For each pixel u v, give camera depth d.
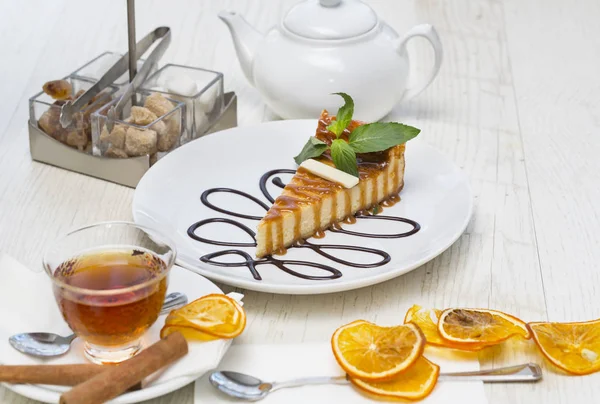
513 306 1.11
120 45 1.50
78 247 1.04
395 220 1.19
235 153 1.27
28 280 1.06
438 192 1.22
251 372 1.02
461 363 1.04
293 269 1.13
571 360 1.04
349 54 1.31
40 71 1.43
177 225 1.18
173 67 1.33
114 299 0.99
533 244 1.18
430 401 1.00
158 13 1.60
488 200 1.24
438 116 1.38
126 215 1.21
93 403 0.96
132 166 1.24
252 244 1.16
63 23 1.55
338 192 1.18
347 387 1.01
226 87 1.43
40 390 0.98
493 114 1.39
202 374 1.00
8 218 1.19
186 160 1.25
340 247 1.16
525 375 1.03
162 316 1.05
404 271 1.10
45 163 1.28
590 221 1.21
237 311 1.03
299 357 1.04
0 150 1.30
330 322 1.09
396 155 1.21
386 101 1.33
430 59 1.50
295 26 1.32
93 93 1.25
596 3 1.68
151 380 0.99
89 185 1.25
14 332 1.02
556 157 1.31
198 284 1.07
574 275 1.14
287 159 1.27
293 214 1.15
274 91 1.33
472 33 1.57
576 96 1.43
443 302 1.11
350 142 1.22
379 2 1.67
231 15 1.35
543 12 1.66
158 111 1.26
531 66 1.49
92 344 1.01
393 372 1.00
